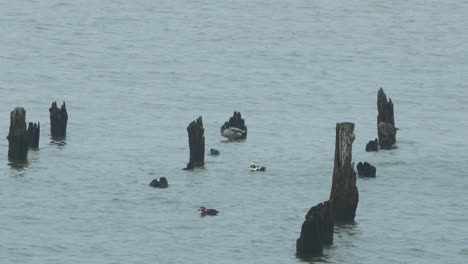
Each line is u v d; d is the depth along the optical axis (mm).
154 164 101125
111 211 85188
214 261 74375
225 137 114000
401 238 79938
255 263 74000
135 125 122625
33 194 89562
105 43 190125
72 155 104125
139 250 76500
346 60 179000
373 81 160375
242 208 86375
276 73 165250
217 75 162125
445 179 96875
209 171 98062
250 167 98625
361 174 97000
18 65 166125
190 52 183625
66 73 160625
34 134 105938
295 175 97500
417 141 115250
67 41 191000
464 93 151500
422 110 138250
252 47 190000
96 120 124688
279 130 121188
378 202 88750
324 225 77062
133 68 166750
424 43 198250
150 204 87188
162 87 151125
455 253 77438
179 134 117812
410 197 90500
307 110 137125
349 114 135375
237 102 141000
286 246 77562
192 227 81375
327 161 104062
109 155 104875
